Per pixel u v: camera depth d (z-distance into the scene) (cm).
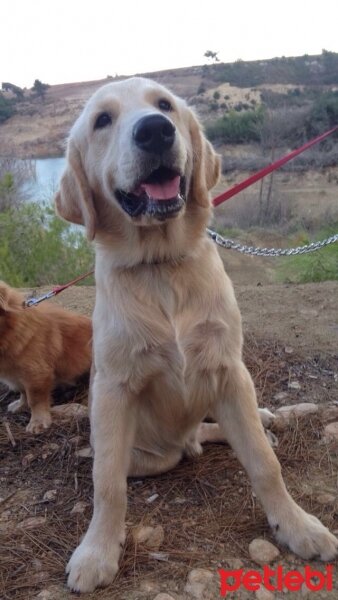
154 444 65
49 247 190
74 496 66
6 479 70
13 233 198
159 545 56
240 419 58
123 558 55
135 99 61
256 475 57
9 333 82
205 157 66
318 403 80
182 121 63
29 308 87
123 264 59
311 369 90
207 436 73
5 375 86
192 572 52
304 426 74
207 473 68
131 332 56
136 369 57
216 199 86
